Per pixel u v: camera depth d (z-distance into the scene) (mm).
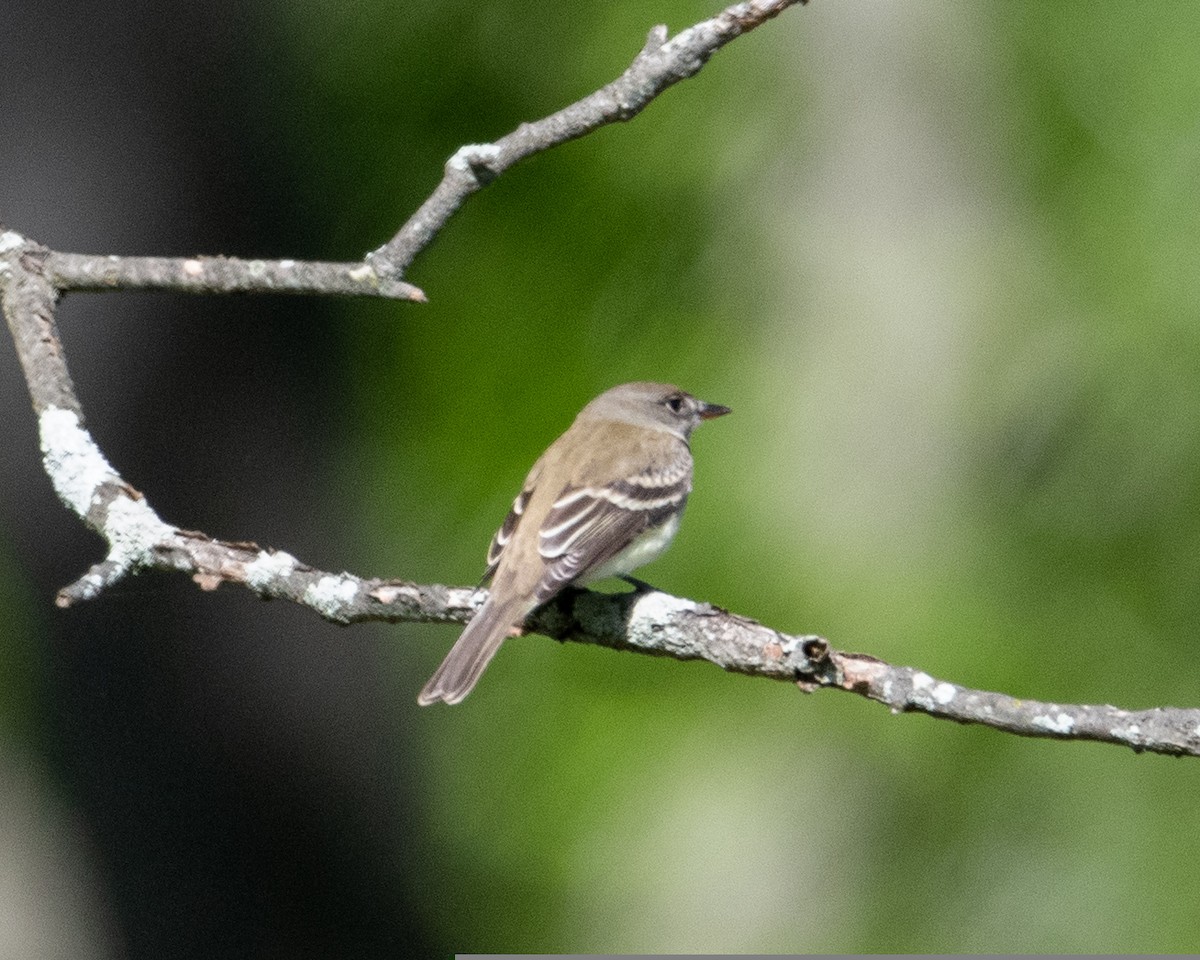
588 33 13961
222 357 11828
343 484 12469
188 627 11625
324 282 7594
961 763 13047
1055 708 6816
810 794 13266
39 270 8117
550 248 13977
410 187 14023
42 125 11602
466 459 13570
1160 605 12906
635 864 13469
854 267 14734
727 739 13438
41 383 7934
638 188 14133
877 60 15008
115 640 11539
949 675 12570
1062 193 14273
